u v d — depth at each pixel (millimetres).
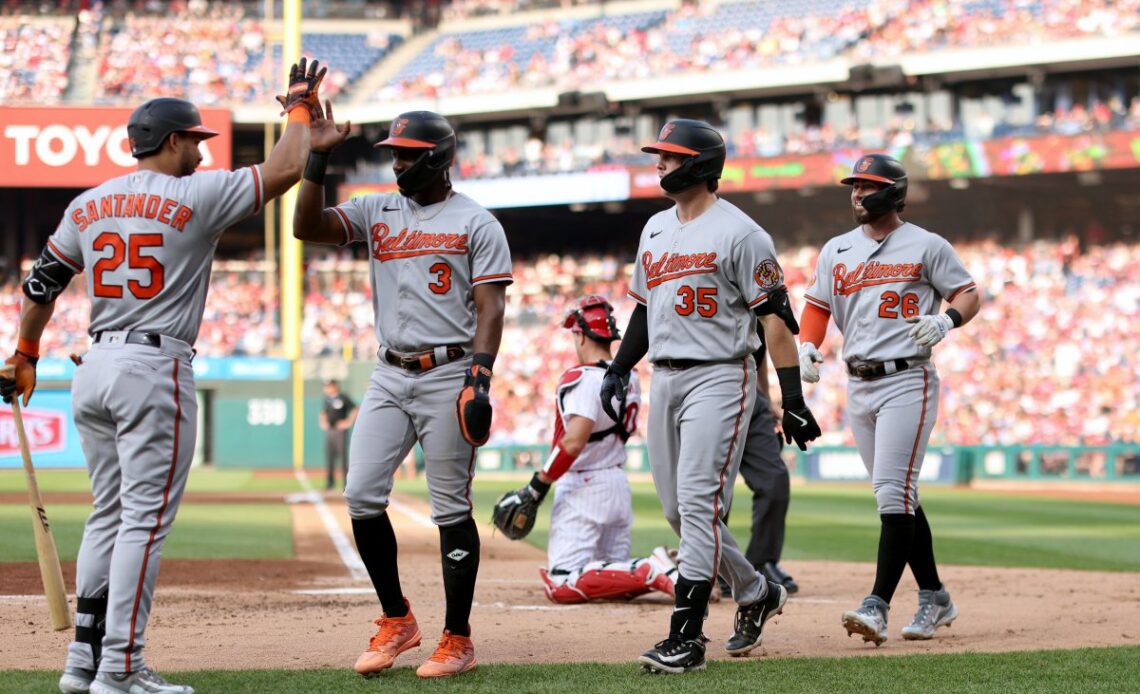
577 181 110375
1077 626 24078
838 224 116688
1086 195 108062
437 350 18234
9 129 110562
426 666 17703
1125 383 96000
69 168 111125
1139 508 65312
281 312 120188
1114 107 104938
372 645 18344
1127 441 93188
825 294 23500
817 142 109125
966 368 100750
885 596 21453
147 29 128125
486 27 132500
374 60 130500
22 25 126812
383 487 18453
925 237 22406
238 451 111438
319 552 39719
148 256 16375
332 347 118188
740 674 18016
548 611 25828
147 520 16297
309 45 130250
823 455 91688
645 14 127062
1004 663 19000
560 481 28047
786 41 112188
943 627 23953
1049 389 97688
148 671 16250
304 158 17234
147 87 122688
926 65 102062
